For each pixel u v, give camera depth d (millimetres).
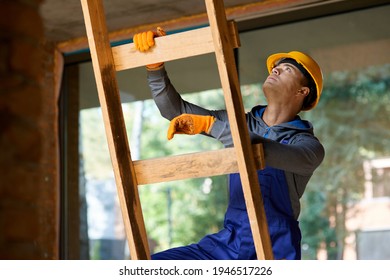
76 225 5398
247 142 2109
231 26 2133
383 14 4566
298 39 4738
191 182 13664
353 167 5707
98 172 8344
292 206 2664
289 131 2719
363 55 4715
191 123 2238
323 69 4910
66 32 5012
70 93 5410
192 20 4770
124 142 2254
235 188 2693
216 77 5070
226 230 2695
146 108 14195
